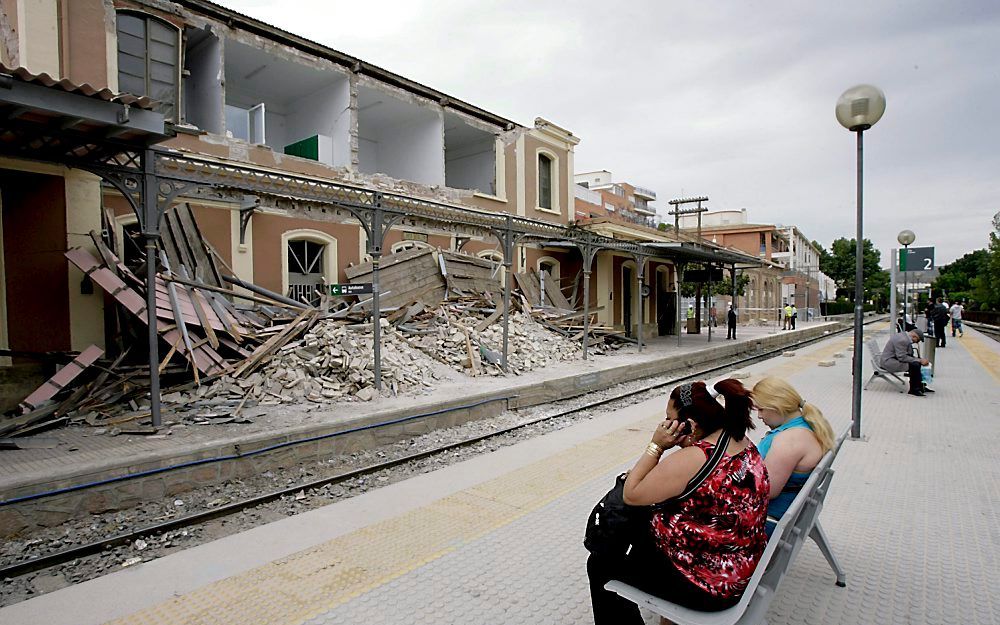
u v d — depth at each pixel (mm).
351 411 8500
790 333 29047
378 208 9664
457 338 13211
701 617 2496
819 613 3420
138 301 8797
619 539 2814
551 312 18172
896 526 4734
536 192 21297
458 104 18453
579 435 8375
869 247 82125
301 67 14766
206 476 6520
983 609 3457
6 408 8398
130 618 3545
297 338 10836
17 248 8695
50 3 9508
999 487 5664
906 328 16625
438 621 3383
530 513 5184
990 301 38406
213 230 12367
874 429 8094
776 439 3564
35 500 5352
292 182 8609
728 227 51188
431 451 7828
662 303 28125
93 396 8055
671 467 2613
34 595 4266
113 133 6410
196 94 13383
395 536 4715
